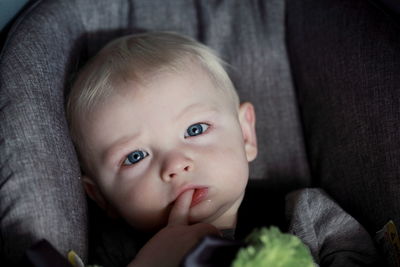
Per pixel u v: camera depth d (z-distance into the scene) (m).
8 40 1.02
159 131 1.03
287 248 0.64
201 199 0.99
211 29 1.34
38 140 0.91
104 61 1.14
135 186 1.02
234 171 1.04
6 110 0.92
